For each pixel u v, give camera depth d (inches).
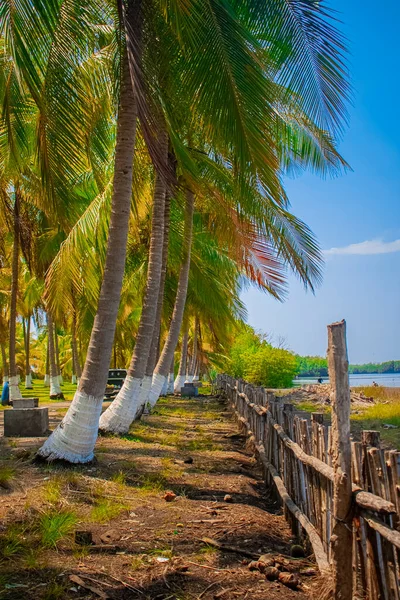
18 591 138.0
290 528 209.9
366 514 130.3
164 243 554.3
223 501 243.6
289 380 1378.0
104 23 336.8
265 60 296.5
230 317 801.6
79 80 348.8
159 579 153.3
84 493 230.5
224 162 519.5
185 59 283.6
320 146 490.9
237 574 160.2
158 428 482.6
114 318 291.1
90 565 159.2
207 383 1943.9
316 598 144.6
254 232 478.6
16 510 196.2
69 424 280.8
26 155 480.7
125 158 295.7
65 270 437.1
